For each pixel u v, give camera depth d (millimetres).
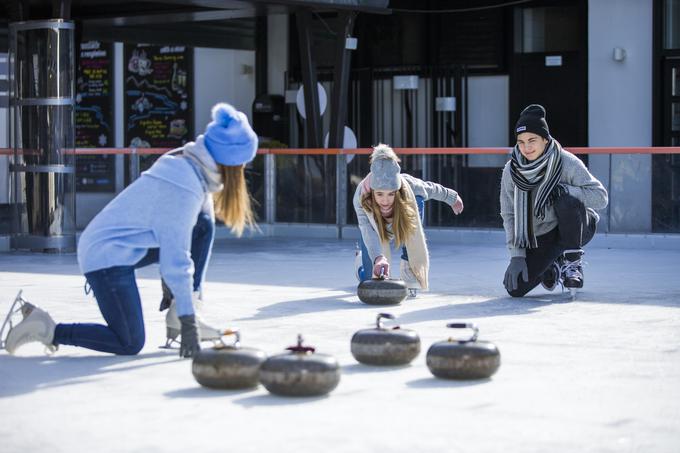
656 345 7754
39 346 7684
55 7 15539
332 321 8898
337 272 12914
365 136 21641
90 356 7285
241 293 10828
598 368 6895
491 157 16828
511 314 9320
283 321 8898
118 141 24734
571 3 19766
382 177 9641
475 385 6355
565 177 10242
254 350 6254
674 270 13016
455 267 13383
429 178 17141
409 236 10008
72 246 15703
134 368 6859
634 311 9500
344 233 18109
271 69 22672
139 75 24516
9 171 15984
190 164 6949
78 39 18547
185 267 6941
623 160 16047
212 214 7336
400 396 6039
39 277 12438
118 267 7070
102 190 17766
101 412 5711
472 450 4945
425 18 21078
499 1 20375
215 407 5793
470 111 20859
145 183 7012
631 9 19094
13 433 5316
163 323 8805
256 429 5312
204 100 24016
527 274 10312
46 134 15508
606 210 16172
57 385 6383
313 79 18609
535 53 20156
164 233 6922
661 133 19016
